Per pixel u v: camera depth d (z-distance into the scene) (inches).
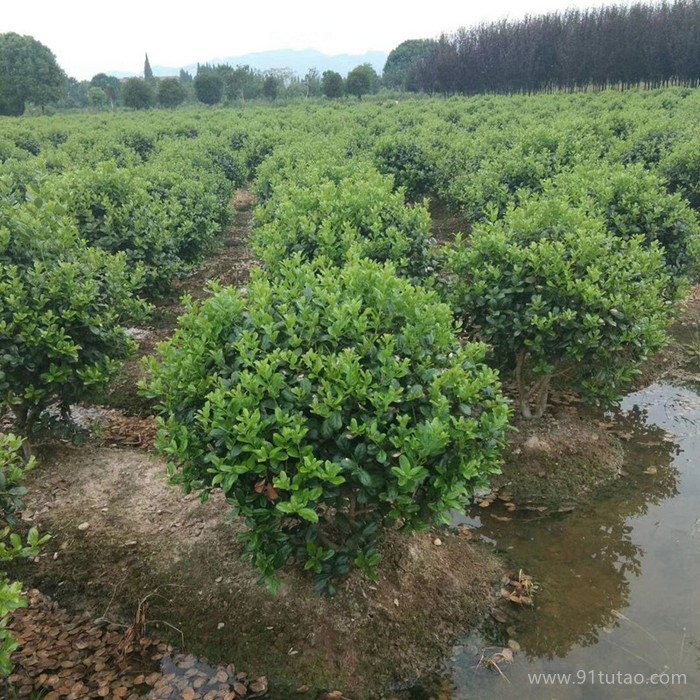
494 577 162.1
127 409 239.3
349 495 131.0
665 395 249.8
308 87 1927.9
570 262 186.4
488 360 209.9
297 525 133.9
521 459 203.3
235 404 120.3
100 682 134.9
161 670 138.3
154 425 227.5
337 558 134.3
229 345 137.6
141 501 181.6
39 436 204.2
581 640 144.3
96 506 180.2
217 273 407.2
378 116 906.1
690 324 307.9
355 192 267.0
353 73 1724.9
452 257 210.1
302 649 138.6
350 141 586.9
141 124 954.7
